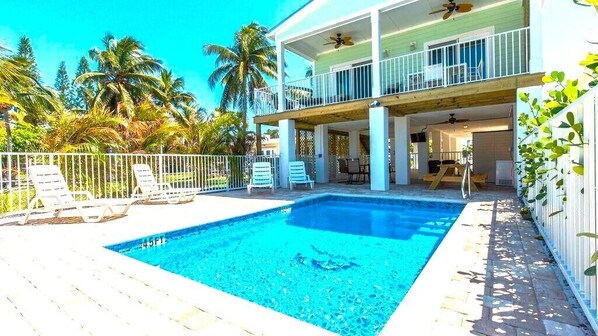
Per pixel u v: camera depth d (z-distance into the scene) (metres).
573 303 2.00
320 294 2.86
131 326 1.82
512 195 6.98
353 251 4.15
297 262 3.75
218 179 9.55
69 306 2.07
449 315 1.87
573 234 2.21
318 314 2.50
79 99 27.31
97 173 7.47
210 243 4.70
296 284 3.09
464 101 8.22
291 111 10.13
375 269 3.48
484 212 5.06
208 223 4.98
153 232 4.25
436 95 7.62
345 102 9.02
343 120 11.28
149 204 7.02
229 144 13.42
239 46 19.06
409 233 5.04
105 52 18.52
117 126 10.05
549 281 2.34
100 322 1.86
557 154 2.18
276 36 10.39
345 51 11.55
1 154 5.36
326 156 12.48
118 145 9.36
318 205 7.70
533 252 3.03
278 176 10.70
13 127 12.29
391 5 8.16
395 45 10.44
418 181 11.41
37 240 3.80
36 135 11.04
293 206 6.96
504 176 9.26
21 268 2.79
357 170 11.68
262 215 6.11
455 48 9.37
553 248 2.95
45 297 2.21
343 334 2.21
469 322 1.79
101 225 4.70
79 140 8.60
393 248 4.25
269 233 5.23
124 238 3.91
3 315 1.96
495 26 8.82
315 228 5.52
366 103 8.64
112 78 18.92
